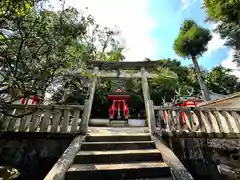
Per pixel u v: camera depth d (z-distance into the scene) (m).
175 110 4.70
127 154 3.23
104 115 11.32
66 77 3.25
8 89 2.23
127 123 8.05
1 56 2.34
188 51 15.12
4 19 2.25
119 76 6.55
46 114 4.21
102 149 3.56
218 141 4.49
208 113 4.71
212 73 22.31
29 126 4.17
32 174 3.64
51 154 3.85
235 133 4.45
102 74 6.50
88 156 3.13
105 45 10.50
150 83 12.84
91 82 5.82
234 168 4.27
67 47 2.87
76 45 3.11
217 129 4.77
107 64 6.55
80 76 3.74
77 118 4.33
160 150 3.43
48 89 2.90
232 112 4.72
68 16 2.88
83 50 3.39
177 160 3.05
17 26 2.48
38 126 4.27
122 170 2.73
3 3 2.12
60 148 3.94
